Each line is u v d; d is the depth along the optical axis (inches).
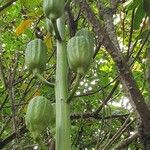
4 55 217.9
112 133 193.5
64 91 78.1
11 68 166.2
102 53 225.5
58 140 75.5
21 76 171.8
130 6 109.3
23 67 180.1
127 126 118.1
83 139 205.0
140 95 75.6
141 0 107.7
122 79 76.6
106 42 75.9
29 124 77.1
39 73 81.7
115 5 100.3
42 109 77.0
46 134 149.6
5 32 231.6
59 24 82.7
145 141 78.5
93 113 161.5
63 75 79.3
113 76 218.7
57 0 76.2
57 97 77.9
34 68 81.7
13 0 133.6
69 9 133.3
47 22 83.6
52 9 76.2
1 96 190.5
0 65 136.6
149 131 77.4
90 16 77.0
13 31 230.5
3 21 231.3
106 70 224.8
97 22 76.9
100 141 145.9
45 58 82.6
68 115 76.7
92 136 206.8
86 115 163.5
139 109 75.8
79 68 76.1
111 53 75.6
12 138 157.5
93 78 204.1
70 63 76.8
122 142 115.5
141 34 115.0
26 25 145.6
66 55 81.0
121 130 119.3
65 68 80.0
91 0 162.6
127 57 113.1
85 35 80.4
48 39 144.9
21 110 161.2
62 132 75.6
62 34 81.9
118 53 75.7
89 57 76.6
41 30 182.9
